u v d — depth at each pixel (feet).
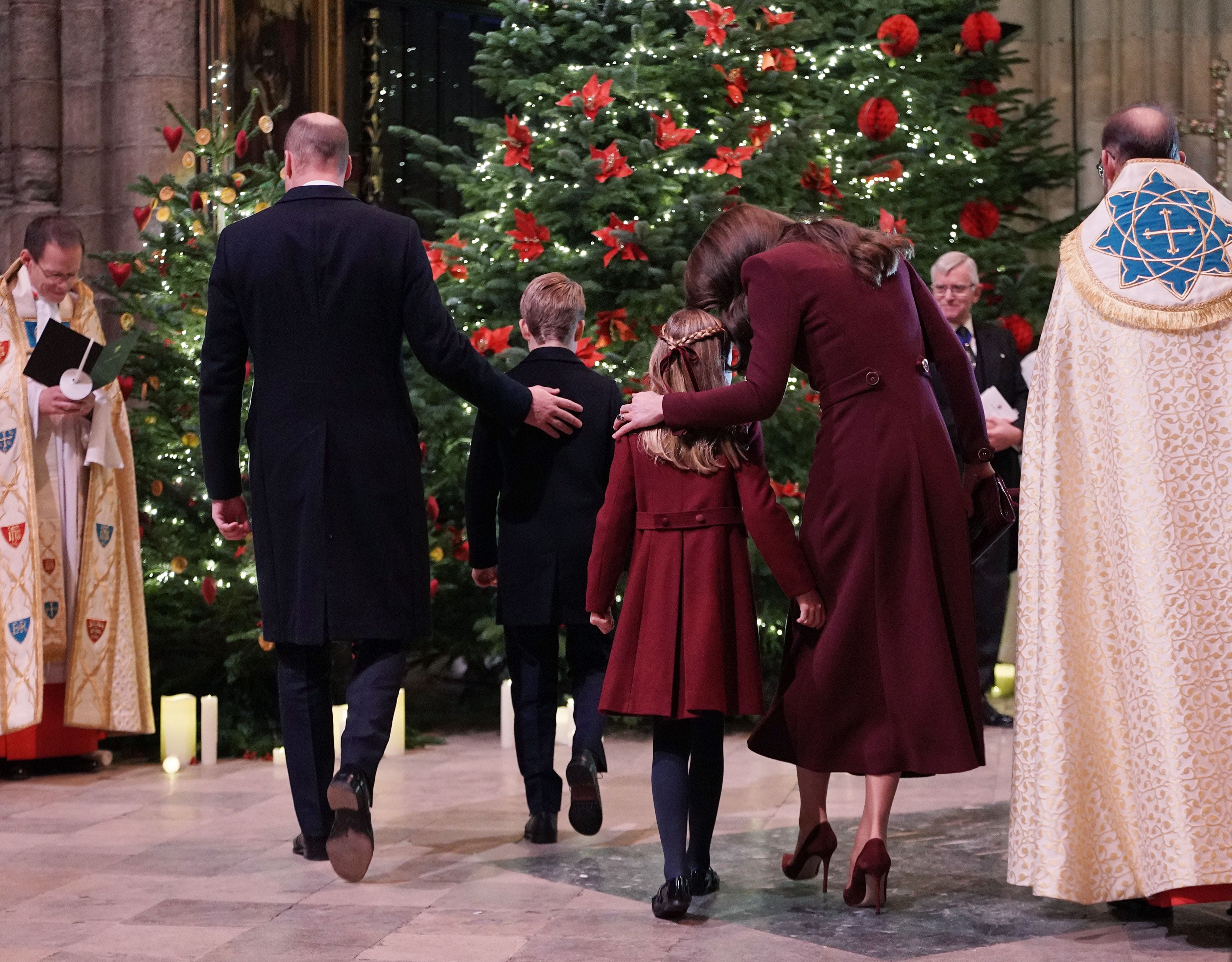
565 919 9.98
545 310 12.80
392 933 9.61
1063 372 10.23
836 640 10.05
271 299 11.46
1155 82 31.78
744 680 10.34
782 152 18.34
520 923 9.88
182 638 18.76
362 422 11.47
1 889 10.97
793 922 9.86
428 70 28.32
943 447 10.24
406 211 28.12
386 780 15.92
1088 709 9.93
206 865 11.78
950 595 10.16
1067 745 9.83
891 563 10.05
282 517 11.46
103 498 16.71
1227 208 10.15
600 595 10.79
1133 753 9.70
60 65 23.24
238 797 14.96
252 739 17.95
